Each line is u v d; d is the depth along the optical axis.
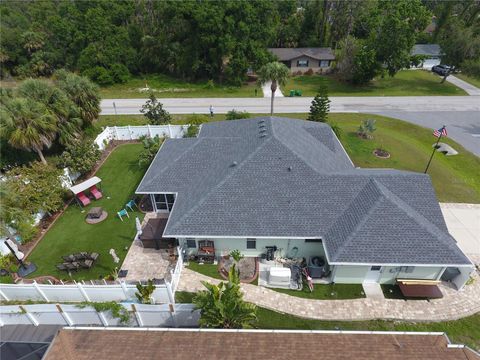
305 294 20.36
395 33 54.75
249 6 57.44
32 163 28.70
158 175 26.05
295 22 80.38
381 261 18.70
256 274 21.61
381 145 37.75
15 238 24.00
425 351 14.07
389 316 19.05
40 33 71.00
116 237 24.94
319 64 69.69
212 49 59.28
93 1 73.25
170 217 22.47
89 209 28.00
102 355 14.24
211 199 22.27
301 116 45.97
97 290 19.25
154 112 39.41
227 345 14.55
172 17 61.12
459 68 57.94
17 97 28.64
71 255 22.27
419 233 19.56
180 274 21.61
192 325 18.66
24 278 21.66
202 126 35.09
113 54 63.53
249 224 21.22
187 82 64.94
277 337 14.90
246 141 27.31
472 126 43.16
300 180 23.02
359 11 72.44
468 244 24.30
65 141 31.11
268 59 60.81
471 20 77.06
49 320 19.19
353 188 22.62
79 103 33.78
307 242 21.77
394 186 22.86
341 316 19.05
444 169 33.47
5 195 22.78
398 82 61.91
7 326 19.27
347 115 46.69
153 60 67.62
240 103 51.25
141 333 15.32
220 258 22.83
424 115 46.53
